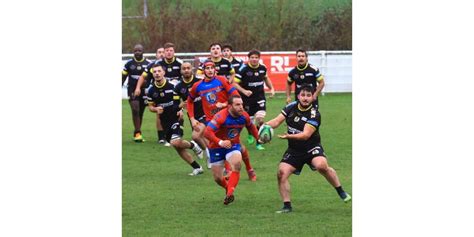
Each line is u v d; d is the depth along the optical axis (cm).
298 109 1881
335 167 2512
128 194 2109
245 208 1928
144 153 2844
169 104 2548
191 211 1902
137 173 2441
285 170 1869
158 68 2536
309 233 1684
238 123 1916
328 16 5672
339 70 5019
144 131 3456
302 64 2856
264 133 1909
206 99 2350
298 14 5716
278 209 1912
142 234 1691
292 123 1886
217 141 1888
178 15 5594
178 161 2677
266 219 1811
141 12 5684
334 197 2058
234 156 1898
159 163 2636
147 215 1862
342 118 3712
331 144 2969
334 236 1661
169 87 2545
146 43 5519
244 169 2488
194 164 2405
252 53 2841
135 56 3106
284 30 5688
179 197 2072
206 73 2350
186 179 2338
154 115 4100
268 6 5722
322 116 3788
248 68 2850
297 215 1847
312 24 5700
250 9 5747
